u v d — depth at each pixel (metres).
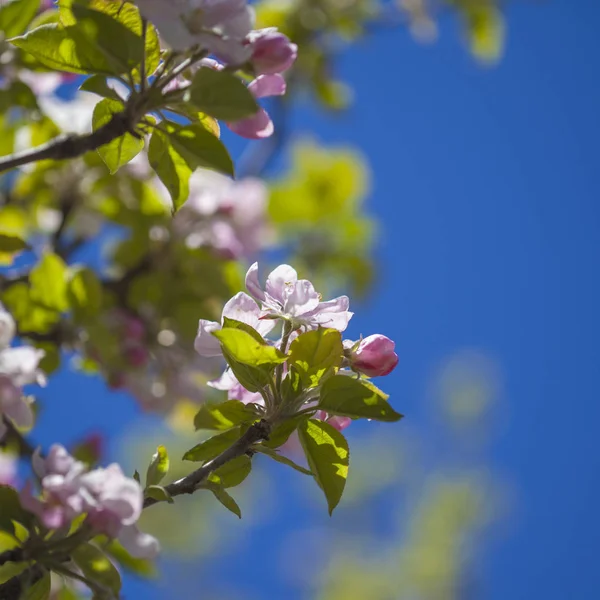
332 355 1.06
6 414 1.13
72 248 1.46
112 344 1.32
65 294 1.31
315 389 1.06
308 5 2.08
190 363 1.39
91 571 1.06
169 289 1.39
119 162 1.10
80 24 1.06
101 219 1.45
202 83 1.05
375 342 1.07
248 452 1.06
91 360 1.36
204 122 1.09
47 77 1.31
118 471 1.06
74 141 1.08
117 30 1.06
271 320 1.07
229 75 1.05
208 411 1.07
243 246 1.48
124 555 1.18
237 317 1.07
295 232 2.08
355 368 1.07
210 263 1.43
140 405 1.39
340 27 2.12
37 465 1.07
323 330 1.05
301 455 1.36
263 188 1.51
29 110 1.26
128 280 1.41
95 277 1.32
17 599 1.05
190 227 1.44
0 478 1.33
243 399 1.08
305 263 2.06
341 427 1.08
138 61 1.07
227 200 1.46
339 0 2.10
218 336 1.05
